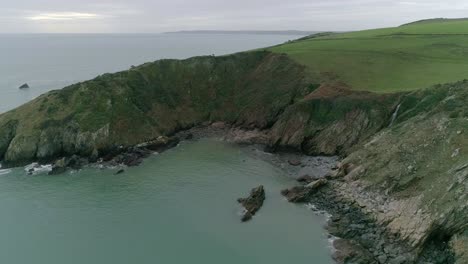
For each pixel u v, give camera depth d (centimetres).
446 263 3966
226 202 5603
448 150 4916
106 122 7750
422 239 4241
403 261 4119
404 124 5881
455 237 4066
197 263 4312
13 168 7038
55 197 5903
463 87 5850
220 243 4666
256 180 6297
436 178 4709
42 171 6888
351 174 5716
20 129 7544
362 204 5134
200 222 5112
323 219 5066
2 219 5297
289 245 4578
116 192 6016
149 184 6259
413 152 5275
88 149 7388
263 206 5438
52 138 7381
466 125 5009
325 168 6519
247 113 8781
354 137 6894
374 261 4181
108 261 4397
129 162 7125
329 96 7519
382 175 5306
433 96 6144
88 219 5253
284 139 7575
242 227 4978
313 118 7450
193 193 5900
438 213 4291
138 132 8019
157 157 7412
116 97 8394
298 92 8312
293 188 5809
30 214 5419
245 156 7362
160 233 4894
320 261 4278
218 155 7450
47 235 4919
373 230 4675
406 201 4766
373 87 7519
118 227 5053
